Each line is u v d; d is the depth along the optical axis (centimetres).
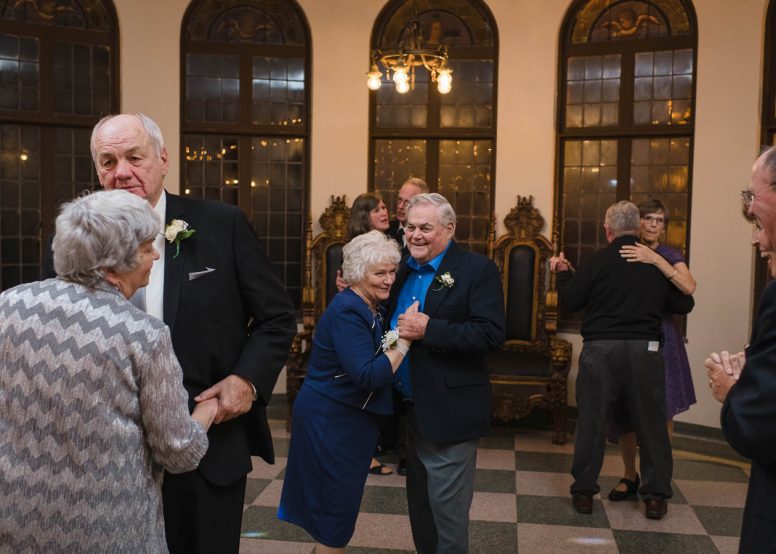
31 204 577
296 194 635
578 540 355
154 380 157
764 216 155
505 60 603
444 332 256
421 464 284
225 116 621
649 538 358
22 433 150
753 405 146
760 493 153
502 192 607
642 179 582
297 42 627
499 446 519
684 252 570
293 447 266
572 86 599
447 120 620
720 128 546
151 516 162
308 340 575
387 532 365
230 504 213
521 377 523
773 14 528
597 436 387
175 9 604
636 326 379
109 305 156
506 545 349
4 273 568
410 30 502
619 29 584
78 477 150
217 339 211
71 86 584
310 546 343
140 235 161
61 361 150
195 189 620
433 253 278
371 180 629
